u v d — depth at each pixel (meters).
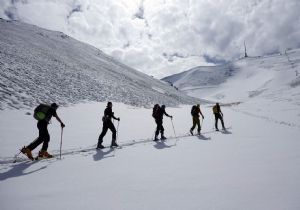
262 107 46.22
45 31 105.31
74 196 4.94
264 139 11.78
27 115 15.33
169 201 4.60
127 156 8.49
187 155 8.60
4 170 6.78
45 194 5.06
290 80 130.12
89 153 8.96
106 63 83.62
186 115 27.56
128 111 25.38
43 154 8.06
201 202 4.50
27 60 34.69
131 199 4.74
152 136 13.30
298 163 7.13
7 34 55.41
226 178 5.88
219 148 9.80
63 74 36.09
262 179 5.73
